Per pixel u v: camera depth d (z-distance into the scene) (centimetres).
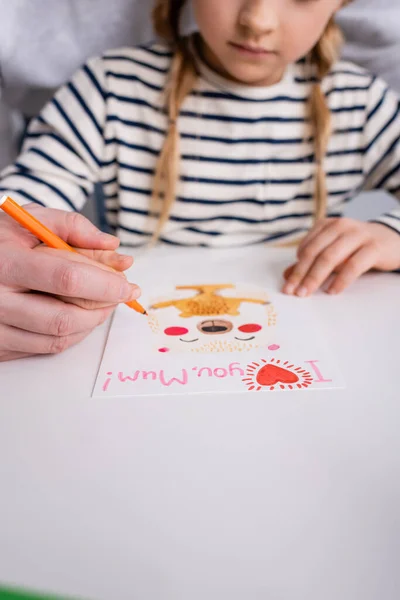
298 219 81
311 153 79
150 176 77
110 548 25
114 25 79
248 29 61
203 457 30
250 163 77
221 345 43
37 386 38
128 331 45
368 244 57
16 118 90
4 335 40
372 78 81
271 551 24
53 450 31
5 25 73
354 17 79
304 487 28
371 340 44
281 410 35
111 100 75
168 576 23
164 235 79
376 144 81
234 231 80
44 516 27
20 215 43
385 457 30
